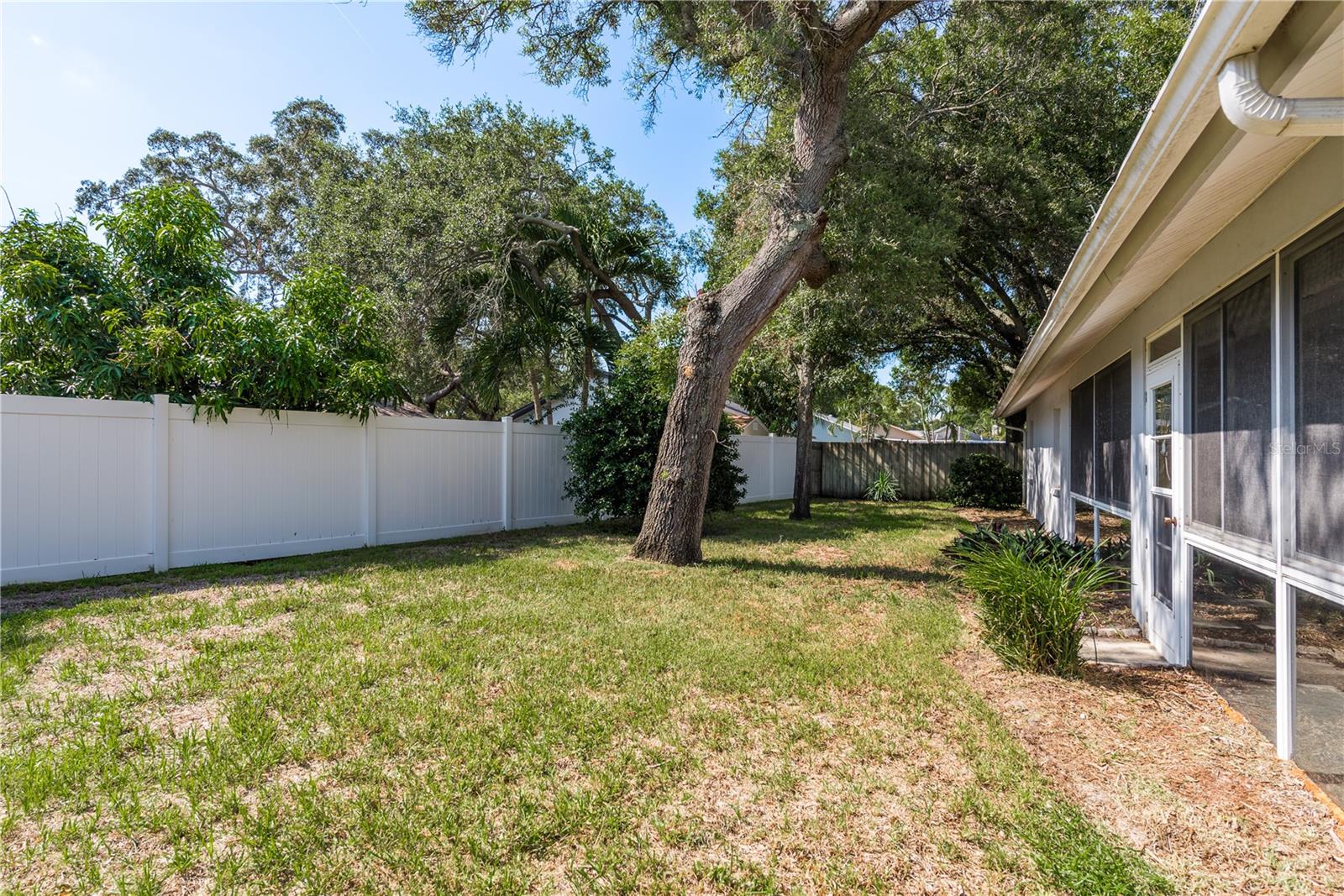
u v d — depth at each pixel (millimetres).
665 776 2465
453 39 8297
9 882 1849
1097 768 2598
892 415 34562
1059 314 4273
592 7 8367
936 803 2314
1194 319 3518
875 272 8117
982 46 9531
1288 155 2297
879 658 3840
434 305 11117
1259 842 2109
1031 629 3664
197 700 3068
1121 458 5211
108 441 5637
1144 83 10133
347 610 4691
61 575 5387
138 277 6582
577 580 5836
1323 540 2318
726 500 9945
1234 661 3146
